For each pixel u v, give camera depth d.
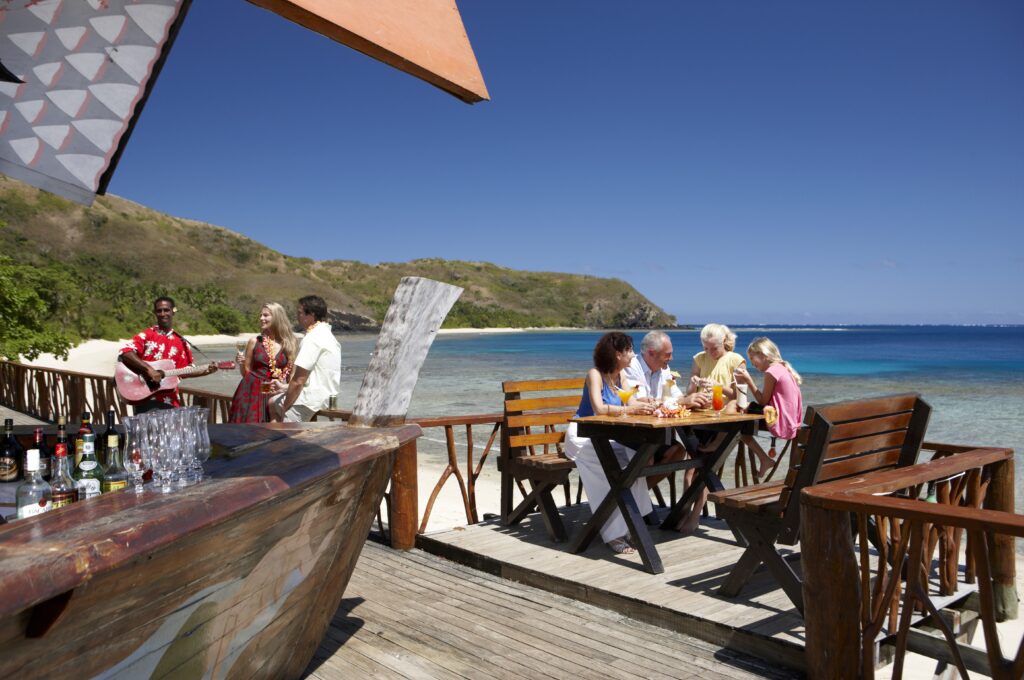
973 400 23.22
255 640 2.46
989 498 3.67
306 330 5.54
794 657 2.98
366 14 1.56
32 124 2.27
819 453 3.13
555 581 3.99
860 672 2.67
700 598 3.60
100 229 184.25
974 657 2.82
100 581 1.49
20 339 12.88
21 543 1.46
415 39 1.66
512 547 4.61
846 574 2.64
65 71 2.23
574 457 4.63
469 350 80.56
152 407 6.21
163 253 184.38
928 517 2.31
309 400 5.39
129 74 2.26
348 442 2.78
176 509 1.76
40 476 2.21
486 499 8.66
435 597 3.97
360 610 3.78
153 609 1.77
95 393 10.22
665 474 4.77
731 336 5.80
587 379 4.58
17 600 1.24
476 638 3.40
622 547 4.41
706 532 4.93
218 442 2.77
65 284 50.34
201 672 2.17
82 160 2.36
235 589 2.16
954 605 3.59
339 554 2.89
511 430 5.04
